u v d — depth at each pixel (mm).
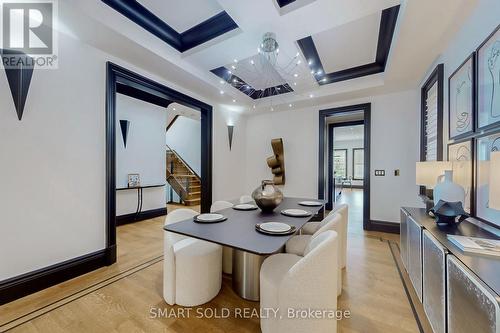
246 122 5277
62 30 2080
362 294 1929
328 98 3896
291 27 2131
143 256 2736
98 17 1949
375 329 1517
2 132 1788
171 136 8281
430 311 1479
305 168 4496
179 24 2359
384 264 2510
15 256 1846
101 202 2438
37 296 1870
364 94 3689
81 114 2268
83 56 2275
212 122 4277
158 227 4098
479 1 1667
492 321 827
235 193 4906
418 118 3355
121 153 4426
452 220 1725
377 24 2285
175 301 1775
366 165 3830
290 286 1141
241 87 3885
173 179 6871
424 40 2162
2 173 1786
